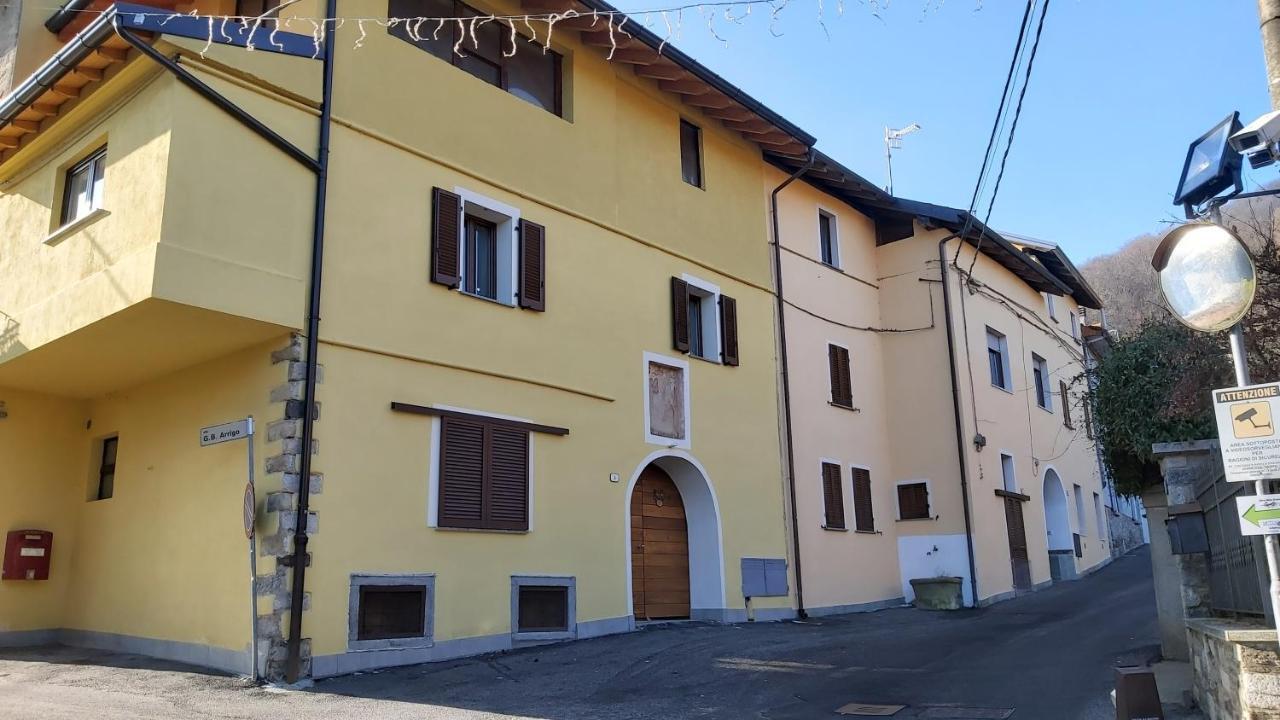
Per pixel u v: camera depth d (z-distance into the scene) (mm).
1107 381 10297
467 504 10812
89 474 12227
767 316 16453
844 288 18781
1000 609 16672
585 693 8836
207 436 9453
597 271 13211
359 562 9664
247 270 9219
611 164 13828
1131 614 14492
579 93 13500
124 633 10891
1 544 11578
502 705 8234
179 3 12609
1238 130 5648
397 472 10219
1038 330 24062
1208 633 6645
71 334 9570
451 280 11141
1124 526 33094
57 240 10172
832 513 16969
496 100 12242
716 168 16047
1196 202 6023
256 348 9922
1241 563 6512
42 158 10914
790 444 16172
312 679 9023
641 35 13422
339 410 9805
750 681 9445
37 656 10539
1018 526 20219
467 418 11008
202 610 9844
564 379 12328
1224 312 5344
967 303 19859
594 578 12188
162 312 8898
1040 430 22938
